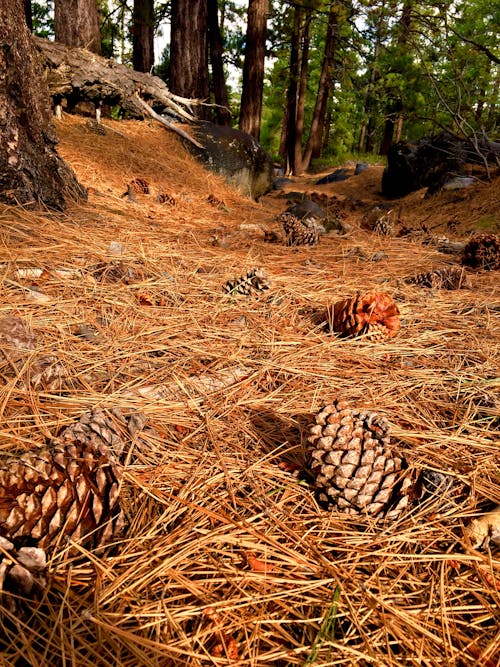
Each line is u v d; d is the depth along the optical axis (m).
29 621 1.16
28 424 1.73
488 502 1.67
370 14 16.34
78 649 1.10
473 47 11.71
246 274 3.42
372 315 2.81
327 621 1.20
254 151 10.16
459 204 8.35
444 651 1.19
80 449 1.47
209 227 5.38
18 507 1.26
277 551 1.43
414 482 1.67
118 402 2.00
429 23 14.68
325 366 2.49
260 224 5.80
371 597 1.30
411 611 1.28
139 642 1.12
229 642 1.16
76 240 3.69
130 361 2.33
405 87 14.46
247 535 1.47
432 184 10.23
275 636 1.20
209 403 2.13
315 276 3.90
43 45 7.12
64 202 4.32
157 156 7.95
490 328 3.04
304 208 6.43
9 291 2.72
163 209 5.89
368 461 1.54
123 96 8.34
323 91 22.27
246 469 1.75
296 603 1.27
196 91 11.86
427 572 1.42
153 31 14.08
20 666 1.09
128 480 1.65
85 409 1.91
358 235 6.05
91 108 8.39
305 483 1.70
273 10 18.47
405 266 4.43
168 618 1.19
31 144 3.88
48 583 1.24
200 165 9.00
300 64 21.89
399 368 2.52
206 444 1.87
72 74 7.44
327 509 1.62
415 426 2.06
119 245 3.66
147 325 2.71
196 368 2.37
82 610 1.20
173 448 1.84
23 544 1.28
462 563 1.44
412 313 3.26
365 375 2.44
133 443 1.77
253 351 2.60
